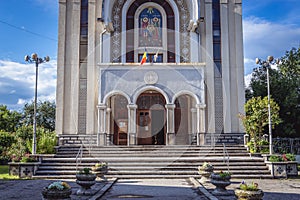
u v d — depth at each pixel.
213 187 11.79
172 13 23.75
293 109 27.61
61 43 23.70
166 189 11.62
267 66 18.73
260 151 18.41
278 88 28.20
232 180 14.20
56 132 22.44
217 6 24.62
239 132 22.83
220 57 23.89
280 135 27.39
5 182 13.82
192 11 22.86
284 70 32.62
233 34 24.41
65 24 24.02
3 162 22.31
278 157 15.48
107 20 22.38
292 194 10.75
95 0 24.11
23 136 22.16
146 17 23.66
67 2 24.36
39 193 11.11
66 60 23.55
